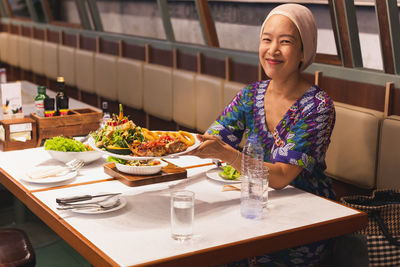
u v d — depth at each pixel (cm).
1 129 283
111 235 166
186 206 161
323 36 428
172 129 527
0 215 318
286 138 225
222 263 159
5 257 205
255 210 183
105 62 612
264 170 192
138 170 217
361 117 310
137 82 555
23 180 220
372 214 246
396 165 295
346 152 320
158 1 536
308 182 230
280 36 222
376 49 402
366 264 245
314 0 425
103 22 752
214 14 544
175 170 225
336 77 355
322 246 225
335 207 198
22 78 892
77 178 227
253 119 246
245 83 443
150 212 188
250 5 492
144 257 149
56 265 276
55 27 784
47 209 187
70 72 705
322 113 222
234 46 527
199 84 459
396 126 293
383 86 322
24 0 903
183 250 155
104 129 214
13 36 885
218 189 216
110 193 205
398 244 239
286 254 221
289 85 231
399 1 329
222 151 208
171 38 548
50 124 294
